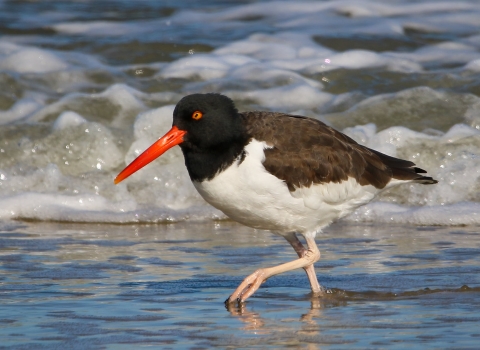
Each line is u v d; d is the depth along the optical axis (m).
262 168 8.60
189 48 20.05
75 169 15.42
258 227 9.32
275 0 23.16
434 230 12.65
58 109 16.97
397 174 9.60
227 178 8.63
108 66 19.36
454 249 11.25
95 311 8.39
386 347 7.12
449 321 7.91
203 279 9.85
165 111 15.95
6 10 23.11
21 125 16.20
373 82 18.11
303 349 7.12
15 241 12.07
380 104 16.75
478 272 9.93
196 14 22.88
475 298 8.79
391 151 15.09
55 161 15.45
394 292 9.15
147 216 13.72
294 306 8.66
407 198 14.09
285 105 17.23
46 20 22.39
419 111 16.56
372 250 11.33
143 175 14.78
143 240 12.21
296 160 8.77
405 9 22.12
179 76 18.67
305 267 9.29
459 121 16.27
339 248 11.51
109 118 16.88
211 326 7.86
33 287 9.39
